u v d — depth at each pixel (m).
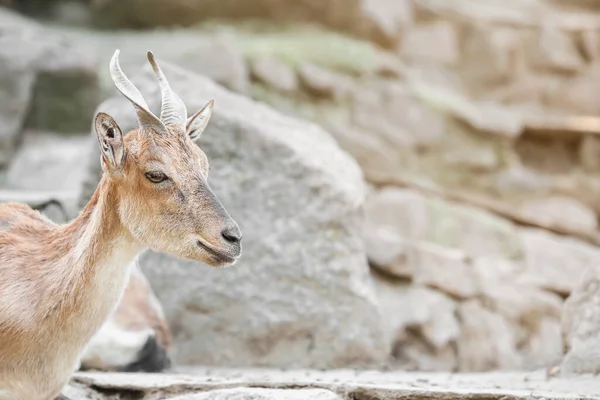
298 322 10.09
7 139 14.12
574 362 8.37
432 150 18.62
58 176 13.59
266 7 19.97
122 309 9.09
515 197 18.70
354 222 10.39
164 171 6.31
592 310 8.47
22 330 6.36
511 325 13.90
